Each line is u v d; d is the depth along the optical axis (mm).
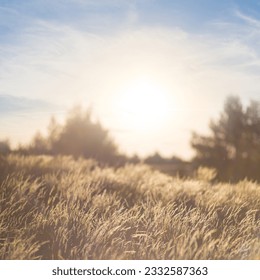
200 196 6809
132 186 7613
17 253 4293
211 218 5641
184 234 4668
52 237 4875
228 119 17531
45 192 6523
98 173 8773
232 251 4531
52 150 14898
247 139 16891
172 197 6801
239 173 14859
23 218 5340
